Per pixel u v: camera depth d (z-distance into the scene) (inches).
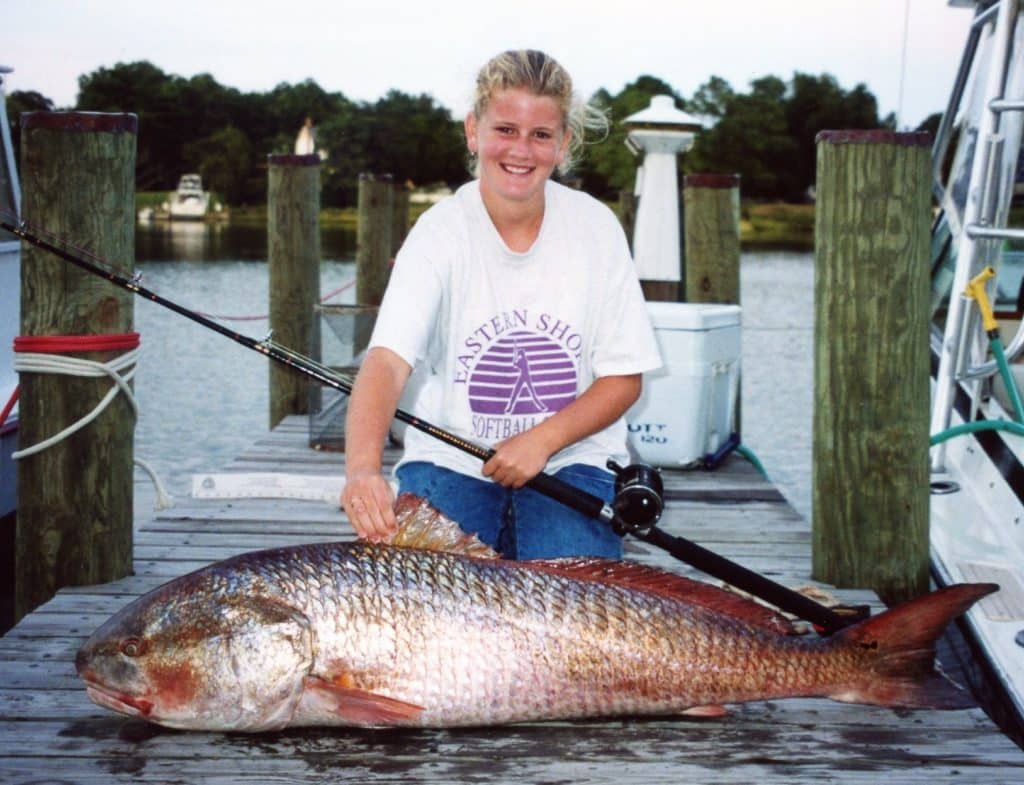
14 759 126.1
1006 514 204.1
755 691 128.1
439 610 122.4
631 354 146.8
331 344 308.8
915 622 130.0
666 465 278.4
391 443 301.1
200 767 124.8
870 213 183.0
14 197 295.0
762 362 620.1
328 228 1411.2
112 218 179.0
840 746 132.6
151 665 120.8
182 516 228.4
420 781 122.6
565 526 149.9
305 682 119.9
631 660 125.8
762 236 1269.7
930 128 297.3
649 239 365.7
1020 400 222.5
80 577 185.3
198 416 478.9
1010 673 164.2
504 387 147.9
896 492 188.7
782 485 394.9
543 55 141.6
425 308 141.1
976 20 265.7
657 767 126.6
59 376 180.9
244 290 857.5
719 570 139.9
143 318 723.4
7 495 257.3
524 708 124.5
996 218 226.4
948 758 130.6
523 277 145.9
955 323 220.7
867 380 186.5
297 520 226.7
